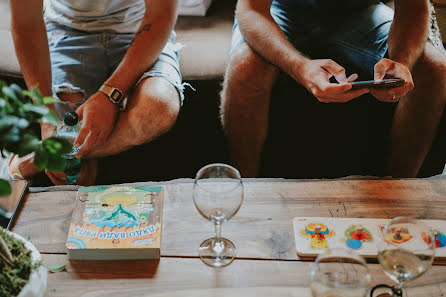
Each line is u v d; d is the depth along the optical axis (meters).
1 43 2.13
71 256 1.07
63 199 1.22
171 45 2.06
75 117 1.45
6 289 0.87
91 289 1.01
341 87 1.55
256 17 1.88
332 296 0.88
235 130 2.04
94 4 1.96
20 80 2.05
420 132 1.98
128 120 1.79
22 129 0.73
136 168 2.09
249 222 1.17
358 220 1.16
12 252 0.94
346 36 2.02
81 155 1.67
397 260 0.94
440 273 1.04
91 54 1.99
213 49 2.16
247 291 1.01
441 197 1.23
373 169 2.11
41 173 1.96
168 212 1.19
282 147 2.20
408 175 2.11
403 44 1.81
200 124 2.23
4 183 0.75
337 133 2.20
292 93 2.09
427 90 1.88
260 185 1.26
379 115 2.12
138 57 1.80
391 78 1.64
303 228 1.14
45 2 2.17
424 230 0.98
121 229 1.11
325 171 2.09
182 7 2.33
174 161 2.13
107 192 1.21
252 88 1.90
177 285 1.02
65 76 1.94
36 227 1.15
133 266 1.06
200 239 1.12
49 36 2.05
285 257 1.08
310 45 2.10
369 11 2.08
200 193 1.02
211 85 2.10
